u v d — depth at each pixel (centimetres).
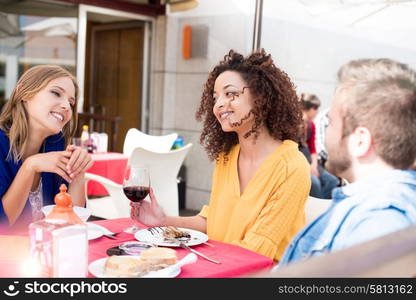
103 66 599
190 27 513
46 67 161
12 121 162
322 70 426
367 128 388
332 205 158
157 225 152
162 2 533
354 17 407
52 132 161
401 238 38
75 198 171
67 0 486
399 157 368
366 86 395
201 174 516
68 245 93
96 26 600
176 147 483
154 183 309
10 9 468
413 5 378
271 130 158
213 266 111
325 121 418
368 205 162
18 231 159
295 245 137
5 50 472
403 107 379
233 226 154
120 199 297
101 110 601
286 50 445
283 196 148
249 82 154
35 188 166
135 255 117
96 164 349
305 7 432
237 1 469
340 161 404
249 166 159
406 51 384
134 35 557
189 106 524
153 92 545
